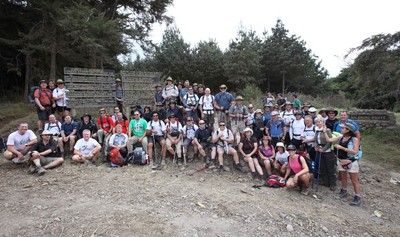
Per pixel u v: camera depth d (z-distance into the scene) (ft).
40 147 24.40
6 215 15.69
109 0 55.62
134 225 14.69
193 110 29.99
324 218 17.56
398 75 34.81
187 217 15.98
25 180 21.39
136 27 59.72
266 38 117.70
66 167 24.44
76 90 30.63
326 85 130.21
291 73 113.09
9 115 41.70
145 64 109.09
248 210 17.44
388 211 20.03
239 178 24.13
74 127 27.27
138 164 25.85
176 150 26.43
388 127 39.73
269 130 27.37
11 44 47.75
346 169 20.49
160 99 33.12
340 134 22.74
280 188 22.33
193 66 99.81
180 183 21.86
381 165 30.50
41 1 43.50
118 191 19.58
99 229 14.16
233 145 28.37
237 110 28.73
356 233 16.19
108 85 32.94
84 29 39.32
